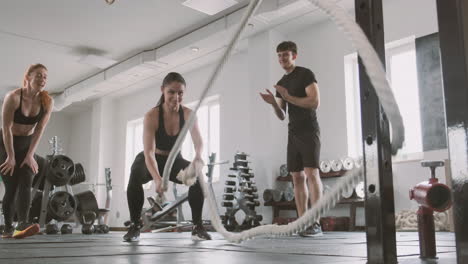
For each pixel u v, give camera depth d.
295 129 3.43
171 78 2.54
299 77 3.45
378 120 0.80
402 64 6.31
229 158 8.26
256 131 7.38
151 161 2.44
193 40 7.59
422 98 5.78
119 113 11.14
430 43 5.83
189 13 7.02
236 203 7.05
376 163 0.80
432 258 1.31
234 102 8.34
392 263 0.79
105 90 10.38
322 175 6.53
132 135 10.98
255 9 0.79
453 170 0.63
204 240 2.82
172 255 1.51
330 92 6.92
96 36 7.83
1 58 8.65
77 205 5.29
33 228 3.15
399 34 6.22
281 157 7.24
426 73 5.80
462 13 0.63
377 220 0.79
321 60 7.12
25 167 3.56
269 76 7.30
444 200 1.11
